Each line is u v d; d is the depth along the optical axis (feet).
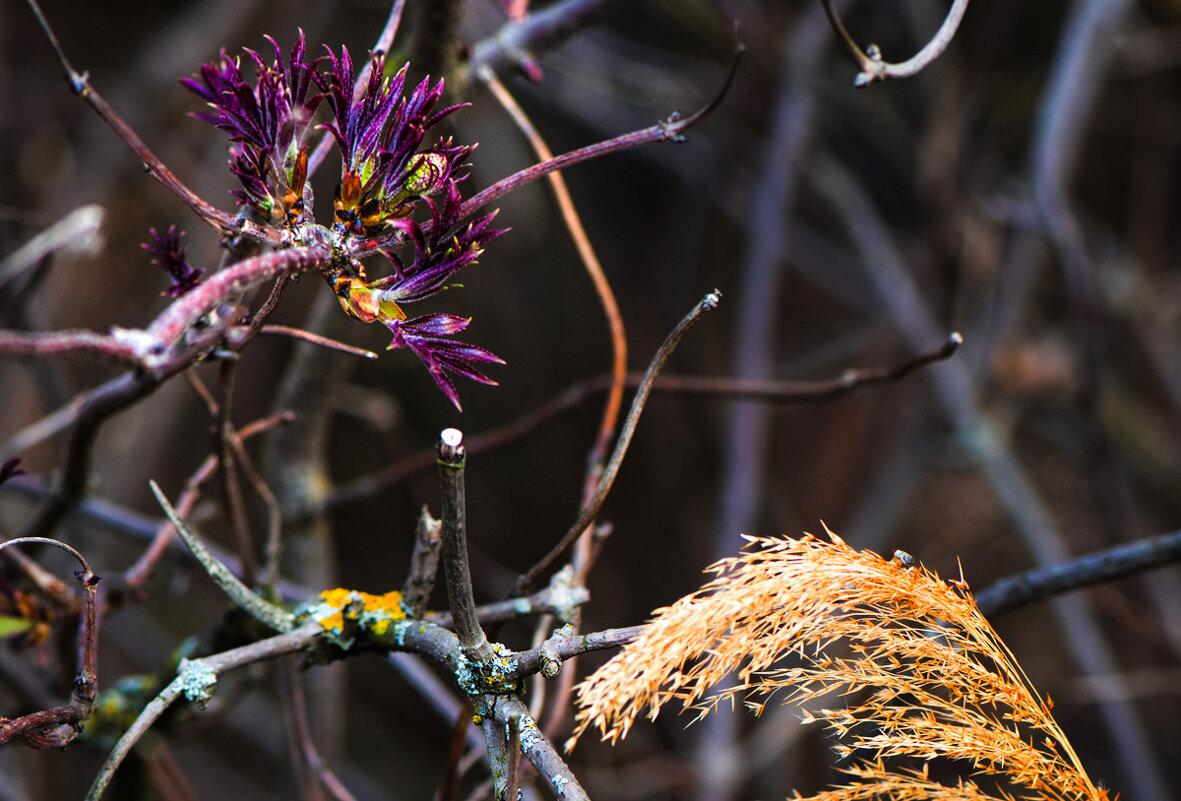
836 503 19.35
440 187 4.63
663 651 4.53
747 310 12.82
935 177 14.26
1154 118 17.76
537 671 4.63
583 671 10.70
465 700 5.06
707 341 19.01
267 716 15.28
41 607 5.24
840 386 5.91
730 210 15.48
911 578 4.62
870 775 4.60
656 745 13.14
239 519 5.28
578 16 5.60
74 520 6.81
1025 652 19.10
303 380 7.39
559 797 4.54
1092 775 16.74
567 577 4.98
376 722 21.50
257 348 19.63
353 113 4.62
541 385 20.12
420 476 8.03
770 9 13.96
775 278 12.87
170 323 4.40
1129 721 10.36
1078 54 11.59
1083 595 10.84
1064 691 17.97
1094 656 10.48
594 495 4.84
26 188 16.58
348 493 7.58
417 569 4.86
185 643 5.43
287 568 7.73
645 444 19.21
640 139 4.75
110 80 17.42
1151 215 18.60
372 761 20.68
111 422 14.92
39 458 14.29
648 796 11.85
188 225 15.10
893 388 19.43
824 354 17.48
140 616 14.24
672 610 4.56
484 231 4.62
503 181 4.69
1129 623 10.97
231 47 14.92
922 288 14.69
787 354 21.74
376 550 21.01
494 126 13.15
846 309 22.65
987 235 15.53
